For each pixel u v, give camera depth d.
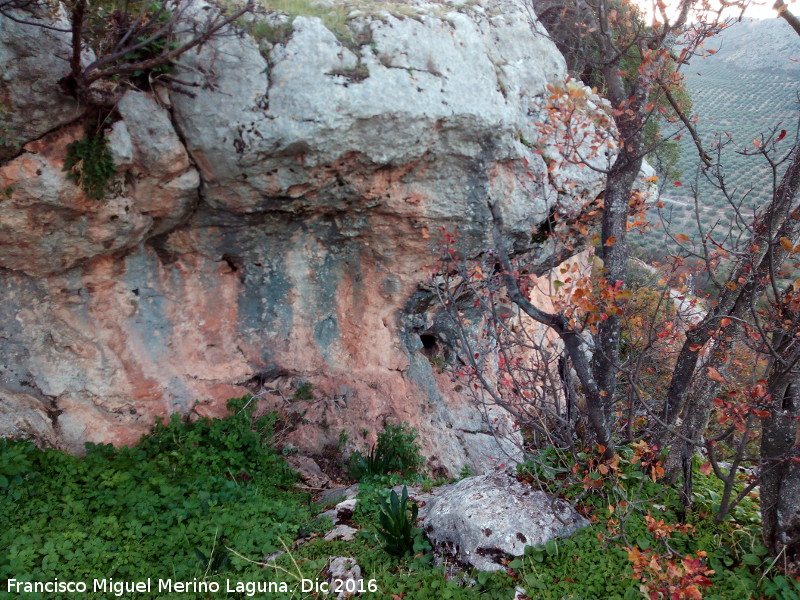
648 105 5.27
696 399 4.48
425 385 7.65
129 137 4.95
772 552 3.92
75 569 4.09
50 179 4.70
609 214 5.02
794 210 3.84
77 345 5.74
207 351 6.67
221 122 5.07
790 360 3.58
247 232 6.16
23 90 4.44
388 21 5.66
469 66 5.96
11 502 4.56
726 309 4.32
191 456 5.83
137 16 4.66
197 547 4.43
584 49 8.00
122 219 5.27
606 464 4.38
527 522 4.23
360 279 7.08
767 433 3.82
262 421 6.63
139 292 6.11
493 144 6.12
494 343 8.18
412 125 5.50
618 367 4.60
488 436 7.74
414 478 6.79
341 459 6.93
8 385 5.37
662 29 4.73
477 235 6.63
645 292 6.34
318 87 5.12
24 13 4.38
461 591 3.83
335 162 5.52
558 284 4.34
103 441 5.75
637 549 3.83
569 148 6.39
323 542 4.65
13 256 5.09
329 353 7.26
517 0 7.12
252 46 5.09
